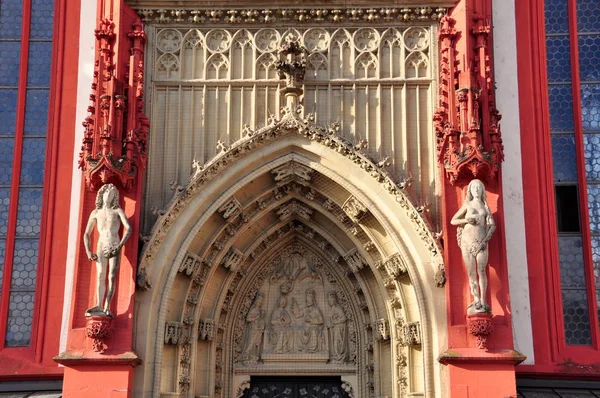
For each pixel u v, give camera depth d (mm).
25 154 24312
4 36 25359
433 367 21078
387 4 23391
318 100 23203
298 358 23734
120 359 20375
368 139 22797
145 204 22391
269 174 22984
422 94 23141
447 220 21484
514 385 20250
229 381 23562
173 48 23547
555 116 24375
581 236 23391
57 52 24672
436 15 23391
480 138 21484
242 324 24094
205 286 22891
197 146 22859
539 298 22406
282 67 22797
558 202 23703
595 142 24203
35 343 22516
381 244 22641
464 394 20266
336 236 23875
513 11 24516
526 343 22078
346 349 23812
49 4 25453
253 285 24359
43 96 24828
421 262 21625
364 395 23250
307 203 23516
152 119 22984
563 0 25312
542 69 24297
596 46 24953
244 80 23219
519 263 22625
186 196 22047
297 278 24438
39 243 23344
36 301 22828
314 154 22703
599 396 21750
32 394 21938
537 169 23344
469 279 20734
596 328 22547
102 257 20875
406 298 22219
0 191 24016
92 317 20453
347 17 23547
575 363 22094
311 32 23672
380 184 22234
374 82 23172
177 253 21953
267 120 22938
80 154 22219
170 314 22156
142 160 22016
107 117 21812
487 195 21531
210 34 23688
